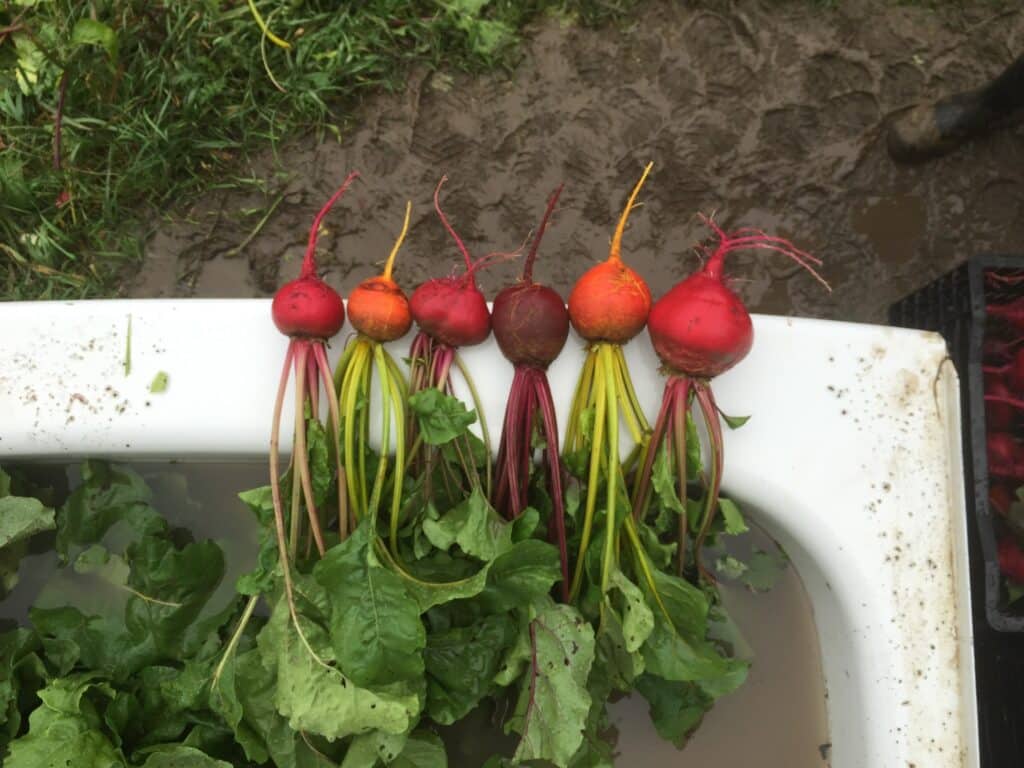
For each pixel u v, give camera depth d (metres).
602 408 0.72
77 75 1.16
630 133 1.25
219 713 0.77
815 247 1.25
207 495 0.80
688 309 0.68
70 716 0.73
